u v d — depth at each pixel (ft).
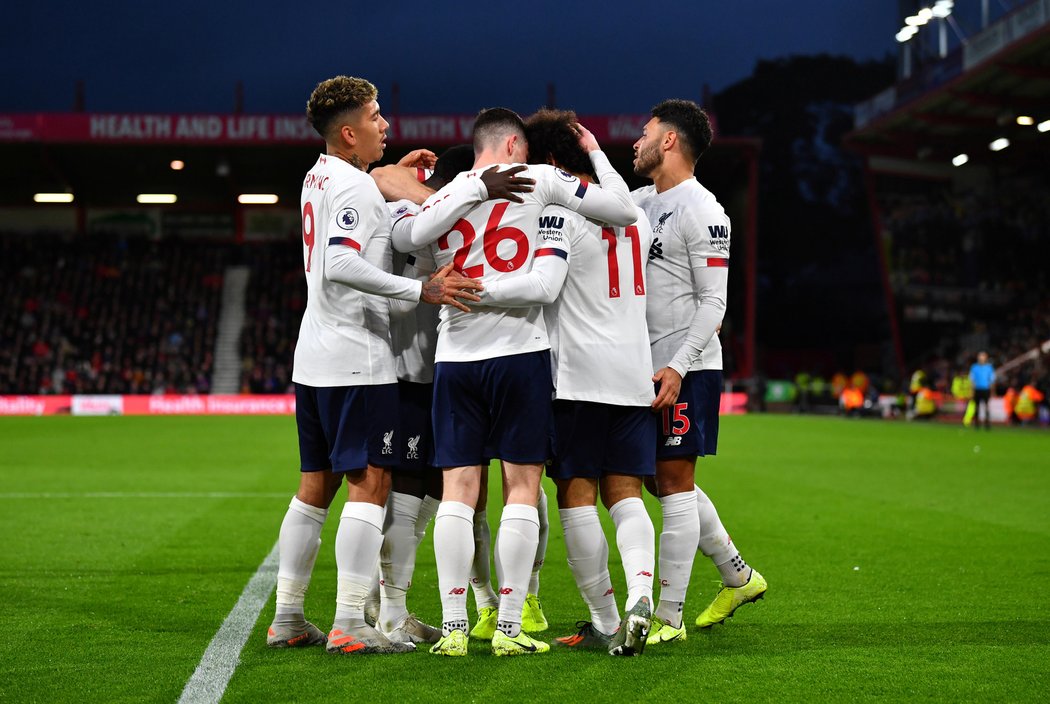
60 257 149.69
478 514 17.53
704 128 17.17
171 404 126.52
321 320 16.11
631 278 16.29
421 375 16.80
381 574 16.85
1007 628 17.46
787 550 26.21
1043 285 144.56
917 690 13.60
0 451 61.11
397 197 16.87
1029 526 30.68
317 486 16.47
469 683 13.87
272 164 147.54
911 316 148.87
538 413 15.64
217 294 150.30
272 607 19.08
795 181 190.90
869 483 43.98
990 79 118.42
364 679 14.08
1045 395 107.45
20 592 20.44
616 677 14.20
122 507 34.88
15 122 132.16
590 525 16.05
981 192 149.79
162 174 151.53
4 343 134.00
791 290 186.91
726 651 15.80
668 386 16.10
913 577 22.43
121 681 14.05
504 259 15.52
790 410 147.54
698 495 17.46
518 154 16.15
